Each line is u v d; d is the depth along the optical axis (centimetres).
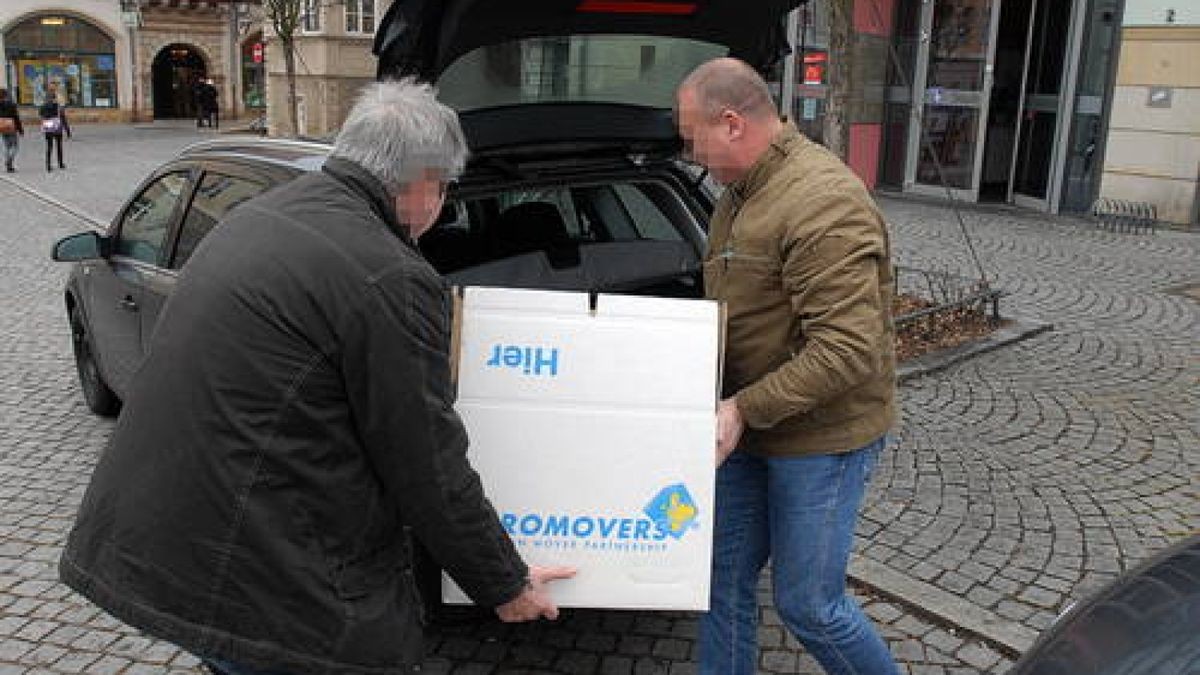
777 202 248
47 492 473
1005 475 493
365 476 199
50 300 849
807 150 254
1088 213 1353
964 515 450
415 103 206
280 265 190
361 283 190
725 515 283
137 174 1897
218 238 200
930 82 1509
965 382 630
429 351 195
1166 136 1268
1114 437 545
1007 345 713
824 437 259
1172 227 1255
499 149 350
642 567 244
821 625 269
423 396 193
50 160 1961
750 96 249
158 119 4103
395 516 208
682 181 421
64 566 204
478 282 377
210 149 443
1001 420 566
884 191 1566
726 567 288
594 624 367
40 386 624
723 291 262
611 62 354
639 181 409
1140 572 236
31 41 3703
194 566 192
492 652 349
